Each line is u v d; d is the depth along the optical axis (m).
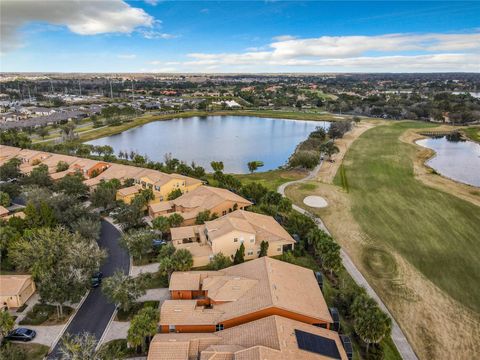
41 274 47.19
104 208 79.88
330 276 54.00
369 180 104.06
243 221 61.72
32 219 61.75
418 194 92.25
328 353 35.19
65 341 34.88
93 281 50.84
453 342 42.62
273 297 41.03
